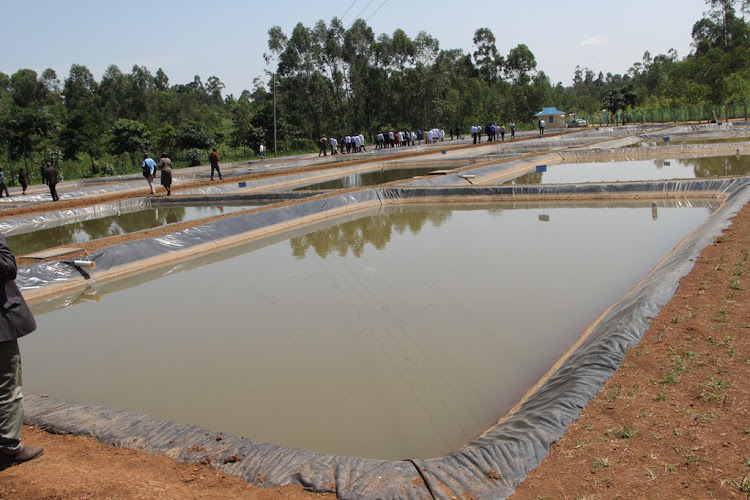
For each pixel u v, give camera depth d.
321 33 59.84
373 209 17.97
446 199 18.08
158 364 6.75
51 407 5.11
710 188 15.08
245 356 6.80
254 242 13.94
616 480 3.31
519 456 3.68
